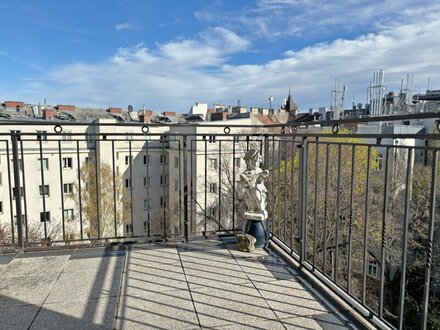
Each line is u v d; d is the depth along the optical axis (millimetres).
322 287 2131
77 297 2004
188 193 3531
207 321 1739
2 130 8336
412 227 6539
